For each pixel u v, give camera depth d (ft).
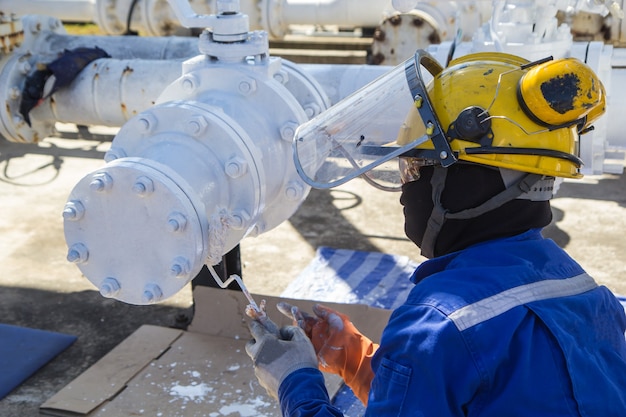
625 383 4.89
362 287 13.24
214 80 8.98
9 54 13.24
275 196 9.12
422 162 5.11
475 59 5.33
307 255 14.82
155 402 9.90
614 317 5.17
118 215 7.48
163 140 8.23
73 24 30.76
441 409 4.32
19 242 15.44
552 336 4.50
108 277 7.73
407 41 18.54
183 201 7.27
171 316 12.53
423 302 4.58
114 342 11.83
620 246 14.85
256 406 9.79
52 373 10.98
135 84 12.42
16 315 12.69
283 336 5.77
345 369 6.11
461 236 5.03
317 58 24.27
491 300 4.50
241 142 8.12
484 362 4.33
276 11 20.38
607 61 11.44
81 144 21.29
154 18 21.15
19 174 19.15
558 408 4.39
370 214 16.62
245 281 13.78
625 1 18.45
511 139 4.77
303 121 8.89
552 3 11.24
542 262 4.91
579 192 17.48
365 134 5.66
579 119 4.87
